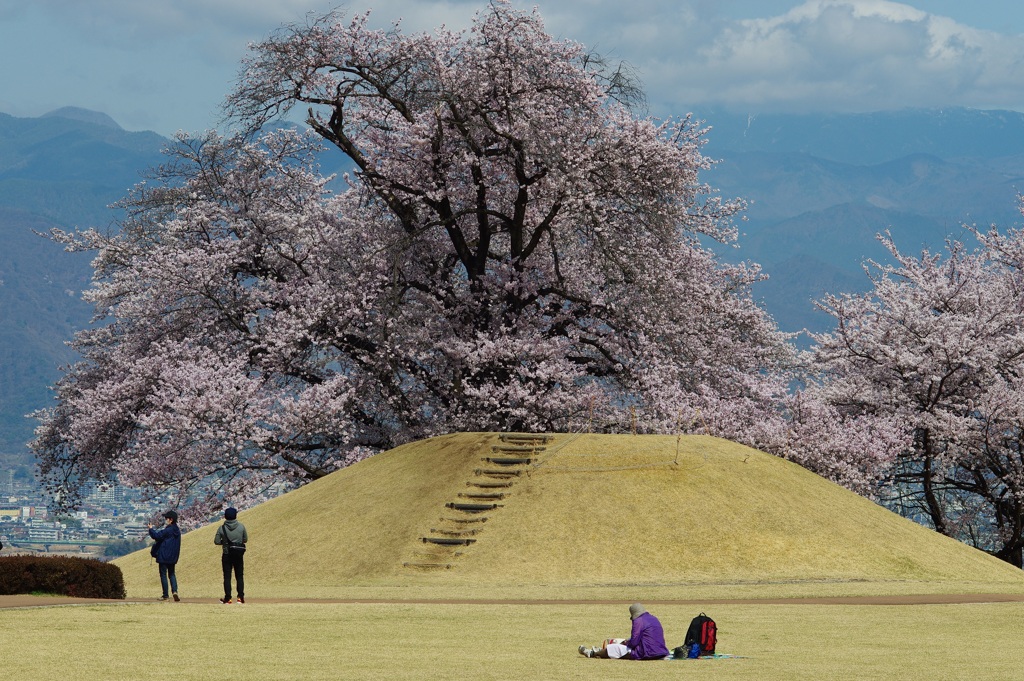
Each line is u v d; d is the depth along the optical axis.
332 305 66.88
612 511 48.56
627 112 68.81
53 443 79.12
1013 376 66.44
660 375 66.94
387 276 69.25
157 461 64.88
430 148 67.38
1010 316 66.00
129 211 78.06
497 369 65.94
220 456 64.50
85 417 70.25
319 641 24.72
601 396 66.00
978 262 71.94
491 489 50.72
